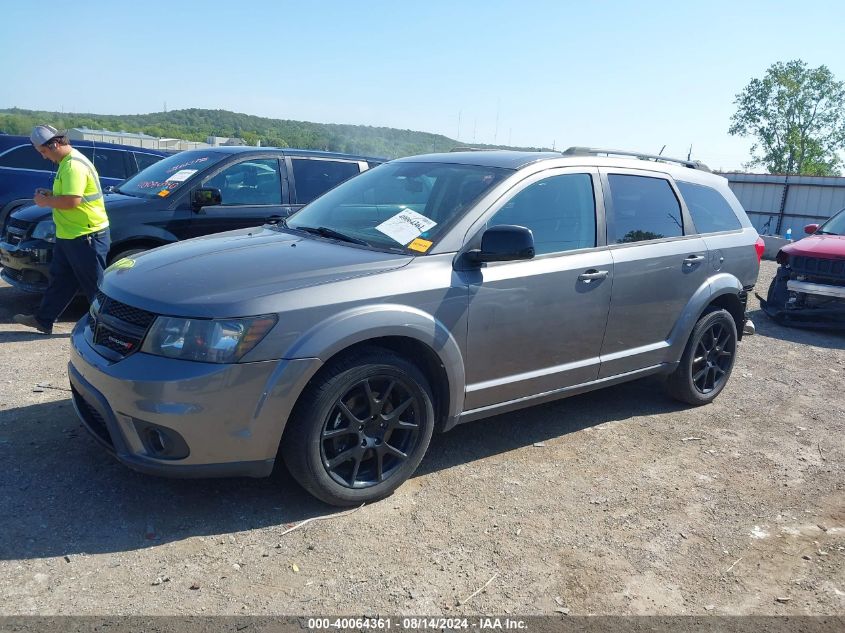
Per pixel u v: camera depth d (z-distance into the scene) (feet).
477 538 10.80
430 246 12.10
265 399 10.09
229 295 10.22
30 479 11.55
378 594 9.29
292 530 10.63
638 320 15.20
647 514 11.94
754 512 12.28
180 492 11.50
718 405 17.87
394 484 11.78
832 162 165.27
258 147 24.63
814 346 25.38
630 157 16.58
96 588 9.02
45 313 19.74
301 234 13.61
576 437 15.08
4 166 33.53
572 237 13.99
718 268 17.03
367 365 10.89
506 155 14.56
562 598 9.50
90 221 19.03
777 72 165.99
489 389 12.80
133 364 10.06
